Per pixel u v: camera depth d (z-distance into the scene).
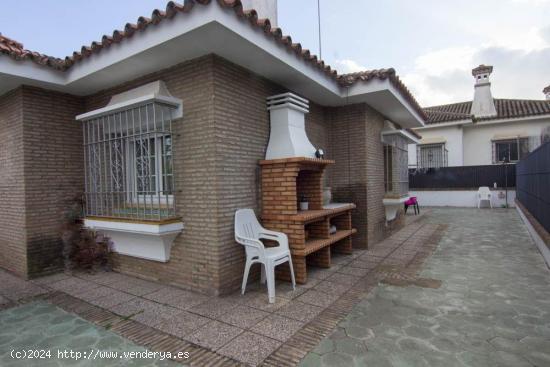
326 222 5.17
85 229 5.31
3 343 2.94
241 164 4.34
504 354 2.61
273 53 4.00
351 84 5.75
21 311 3.66
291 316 3.37
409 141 10.17
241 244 4.22
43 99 5.05
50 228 5.08
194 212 4.11
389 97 5.99
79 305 3.78
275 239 4.34
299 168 4.55
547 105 14.57
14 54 4.27
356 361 2.54
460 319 3.25
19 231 4.94
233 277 4.15
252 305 3.68
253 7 5.74
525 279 4.48
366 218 6.43
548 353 2.61
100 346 2.86
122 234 4.72
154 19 3.47
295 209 4.43
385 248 6.56
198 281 4.10
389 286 4.27
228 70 4.15
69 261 5.22
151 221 3.98
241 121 4.35
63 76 4.86
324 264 5.16
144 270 4.71
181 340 2.92
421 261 5.52
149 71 4.47
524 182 9.70
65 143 5.30
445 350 2.68
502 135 14.86
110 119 4.94
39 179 4.97
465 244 6.90
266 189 4.68
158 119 4.40
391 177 7.80
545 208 6.10
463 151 15.76
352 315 3.38
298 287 4.26
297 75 4.74
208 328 3.13
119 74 4.56
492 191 14.30
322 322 3.22
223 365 2.53
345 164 6.59
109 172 5.11
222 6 3.17
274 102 4.82
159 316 3.42
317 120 6.37
